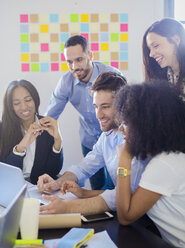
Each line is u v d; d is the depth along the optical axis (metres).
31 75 2.42
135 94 1.20
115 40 2.45
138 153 1.20
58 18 2.40
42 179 1.67
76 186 1.59
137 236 1.09
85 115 2.43
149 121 1.16
